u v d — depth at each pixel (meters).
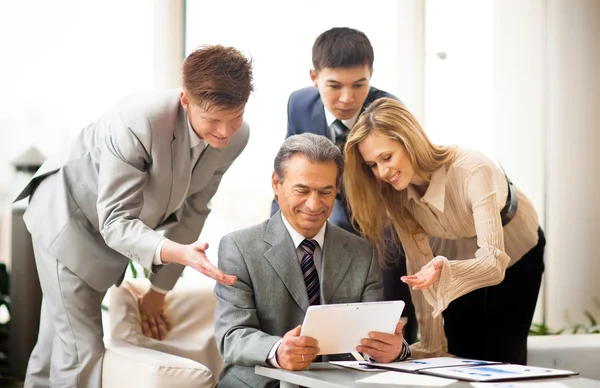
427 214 2.54
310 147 2.12
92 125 2.59
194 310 2.81
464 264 2.29
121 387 2.33
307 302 2.17
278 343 1.93
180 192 2.47
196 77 2.19
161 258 2.19
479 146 4.04
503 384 1.66
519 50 4.09
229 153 2.63
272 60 3.56
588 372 3.13
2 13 3.29
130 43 3.40
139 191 2.36
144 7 3.41
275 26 3.57
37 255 2.58
